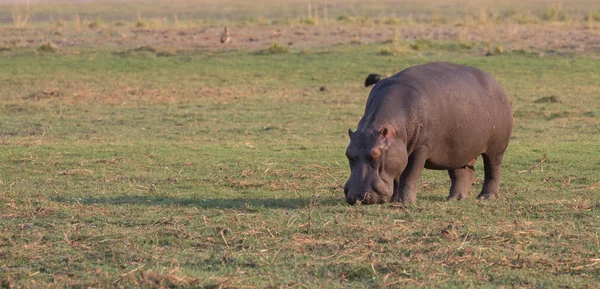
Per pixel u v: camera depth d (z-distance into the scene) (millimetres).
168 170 29000
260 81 53656
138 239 18844
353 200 20672
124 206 22531
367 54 62188
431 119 21891
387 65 58375
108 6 148750
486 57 60719
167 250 18109
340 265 16828
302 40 70812
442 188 25938
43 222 20625
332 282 15961
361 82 53625
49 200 23406
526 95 48438
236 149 33188
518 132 38031
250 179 27281
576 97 47719
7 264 17188
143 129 38844
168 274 16016
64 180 27109
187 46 67125
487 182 24516
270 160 30672
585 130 38406
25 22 85938
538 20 88000
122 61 60281
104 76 55250
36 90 50344
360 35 73375
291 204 22984
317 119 41469
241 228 19719
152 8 143875
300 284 15766
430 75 22531
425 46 64438
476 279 16141
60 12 131000
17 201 23156
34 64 58906
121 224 20469
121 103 46281
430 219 20625
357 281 16141
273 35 73812
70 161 30312
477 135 22969
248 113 43188
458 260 17062
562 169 28922
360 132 21234
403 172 22188
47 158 30953
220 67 58188
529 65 58094
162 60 60688
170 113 43219
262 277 16219
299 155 31828
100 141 35438
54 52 63625
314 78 54719
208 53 63281
